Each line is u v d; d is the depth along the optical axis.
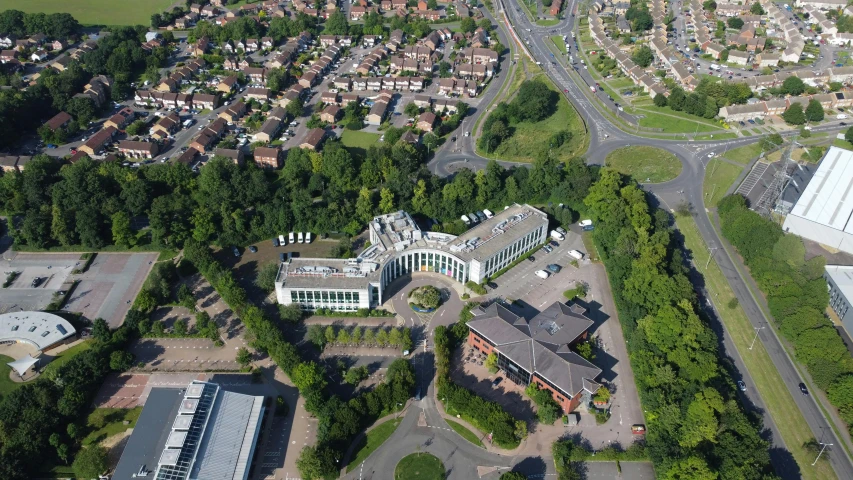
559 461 193.50
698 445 192.00
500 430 197.00
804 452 197.50
